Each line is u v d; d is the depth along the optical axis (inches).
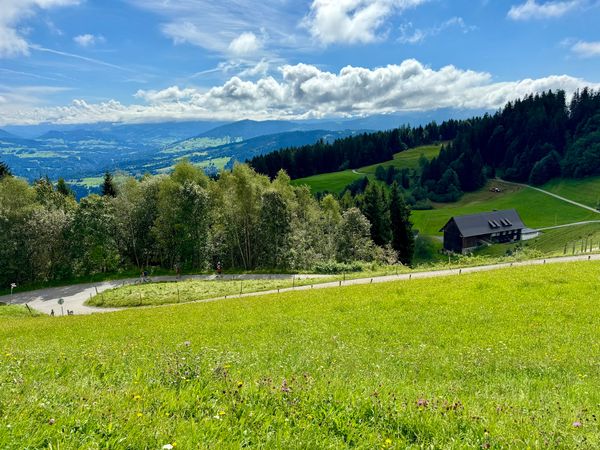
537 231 5275.6
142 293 2186.3
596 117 7436.0
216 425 221.1
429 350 548.4
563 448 203.9
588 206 5772.6
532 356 487.5
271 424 228.1
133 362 383.6
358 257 3243.1
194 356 369.1
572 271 1227.9
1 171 3673.7
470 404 277.0
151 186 3388.3
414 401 267.1
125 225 3275.1
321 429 227.1
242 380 300.0
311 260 3083.2
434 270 2021.4
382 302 1035.3
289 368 405.1
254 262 3474.4
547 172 7071.9
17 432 194.1
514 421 239.0
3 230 2728.8
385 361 475.5
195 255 3090.6
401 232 4023.1
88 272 2970.0
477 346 560.7
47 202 3326.8
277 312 1049.5
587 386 356.2
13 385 278.1
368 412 251.0
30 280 2901.1
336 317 890.1
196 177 3442.4
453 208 6845.5
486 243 5157.5
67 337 920.3
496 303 895.7
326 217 4005.9
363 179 6894.7
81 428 205.9
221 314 1115.3
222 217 3267.7
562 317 729.0
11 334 1079.0
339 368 407.2
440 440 217.2
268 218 3157.0
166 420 221.3
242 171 3193.9
